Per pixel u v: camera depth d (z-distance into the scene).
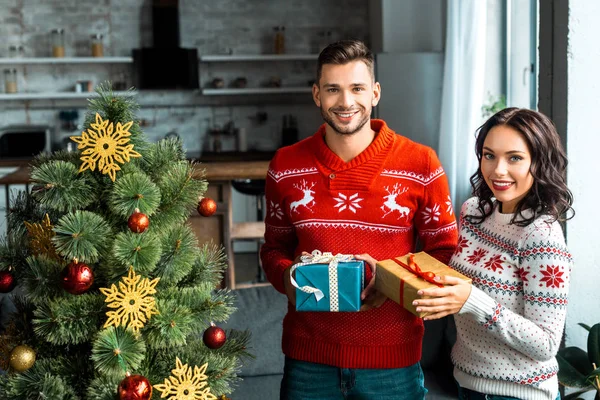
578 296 2.71
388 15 6.31
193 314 1.54
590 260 2.69
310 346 1.87
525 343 1.54
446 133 5.00
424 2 6.29
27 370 1.50
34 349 1.55
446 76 4.96
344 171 1.81
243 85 7.64
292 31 7.73
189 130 7.83
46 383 1.43
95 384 1.44
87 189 1.51
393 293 1.60
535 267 1.55
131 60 7.38
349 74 1.69
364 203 1.80
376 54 5.71
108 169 1.49
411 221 1.85
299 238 1.87
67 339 1.43
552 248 1.55
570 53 2.61
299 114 7.84
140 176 1.49
